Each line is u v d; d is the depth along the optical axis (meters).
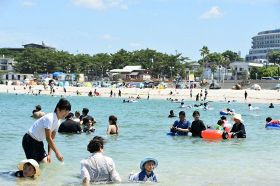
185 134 25.41
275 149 20.41
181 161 16.73
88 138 23.16
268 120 32.44
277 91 120.62
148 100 99.50
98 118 40.62
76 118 28.14
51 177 13.23
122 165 15.73
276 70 195.75
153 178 12.98
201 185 12.56
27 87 153.62
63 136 23.83
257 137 25.41
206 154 18.64
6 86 159.12
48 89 142.88
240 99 103.31
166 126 32.28
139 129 29.62
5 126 30.19
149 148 20.27
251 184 12.80
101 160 12.37
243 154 18.75
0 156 17.19
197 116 25.19
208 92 118.06
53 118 13.78
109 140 23.08
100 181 12.31
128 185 12.20
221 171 14.73
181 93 122.19
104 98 108.75
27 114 43.91
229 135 24.28
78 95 125.00
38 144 14.18
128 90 133.88
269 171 14.84
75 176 13.42
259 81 161.00
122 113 50.03
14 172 13.91
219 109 63.75
